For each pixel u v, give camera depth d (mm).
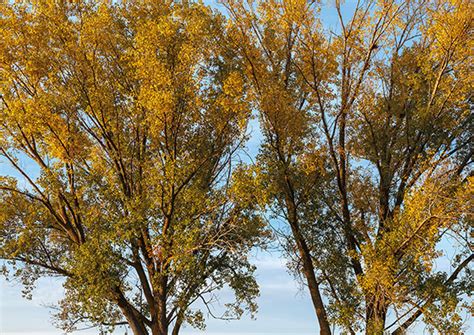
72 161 17094
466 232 15594
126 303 17562
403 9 18719
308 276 18906
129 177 18094
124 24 18328
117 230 16328
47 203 17469
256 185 15961
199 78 16703
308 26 17547
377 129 19016
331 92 18094
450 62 17219
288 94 18141
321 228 19125
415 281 15938
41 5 16797
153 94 15727
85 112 17156
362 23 18375
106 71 17656
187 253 16125
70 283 17688
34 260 17609
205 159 18188
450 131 18125
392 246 15727
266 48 18375
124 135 18172
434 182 15492
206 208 17406
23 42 16688
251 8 17953
